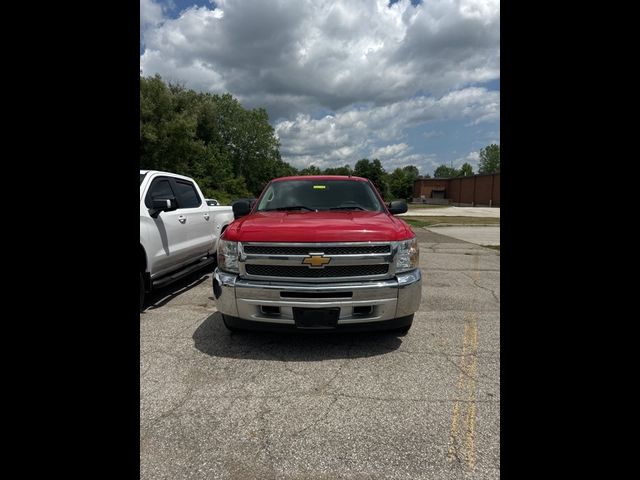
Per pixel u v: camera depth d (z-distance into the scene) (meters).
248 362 2.88
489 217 25.30
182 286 5.69
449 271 6.94
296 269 2.93
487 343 3.29
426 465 1.75
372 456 1.81
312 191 4.34
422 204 61.97
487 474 1.69
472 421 2.11
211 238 6.19
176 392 2.43
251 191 66.25
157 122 35.06
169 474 1.68
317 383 2.55
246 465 1.75
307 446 1.89
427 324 3.83
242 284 2.94
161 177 4.98
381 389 2.47
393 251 2.96
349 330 2.92
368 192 4.38
